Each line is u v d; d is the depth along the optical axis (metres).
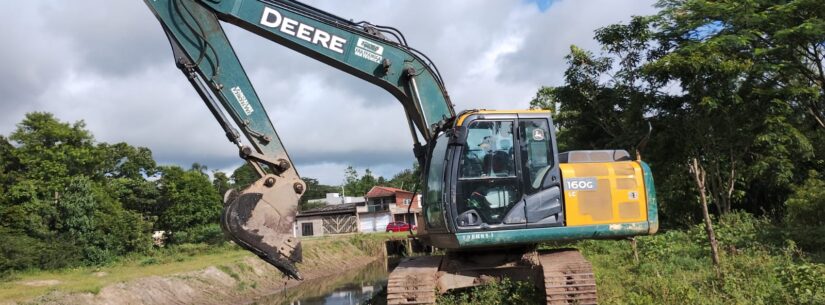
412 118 9.56
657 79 18.52
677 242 15.66
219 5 8.34
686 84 17.83
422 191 9.23
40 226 24.80
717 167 19.27
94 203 27.47
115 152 41.53
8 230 23.02
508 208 8.26
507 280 8.80
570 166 8.65
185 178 40.12
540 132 8.48
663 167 20.05
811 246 12.89
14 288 17.41
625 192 8.60
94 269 23.06
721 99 17.39
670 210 21.92
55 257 22.94
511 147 8.38
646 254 13.49
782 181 19.73
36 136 34.53
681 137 18.92
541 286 8.71
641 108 19.61
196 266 23.84
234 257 27.75
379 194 63.78
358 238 44.75
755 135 18.36
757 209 22.52
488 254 9.43
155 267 23.92
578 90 22.75
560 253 9.27
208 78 8.27
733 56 17.31
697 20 18.64
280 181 8.19
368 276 28.56
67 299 16.02
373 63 8.89
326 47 8.71
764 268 10.19
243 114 8.32
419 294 8.21
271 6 8.54
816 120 20.23
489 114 8.37
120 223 28.38
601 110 22.25
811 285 7.97
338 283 25.92
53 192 30.41
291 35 8.61
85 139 37.19
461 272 9.23
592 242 16.78
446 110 9.12
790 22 17.55
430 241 9.80
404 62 9.00
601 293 9.41
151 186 39.94
